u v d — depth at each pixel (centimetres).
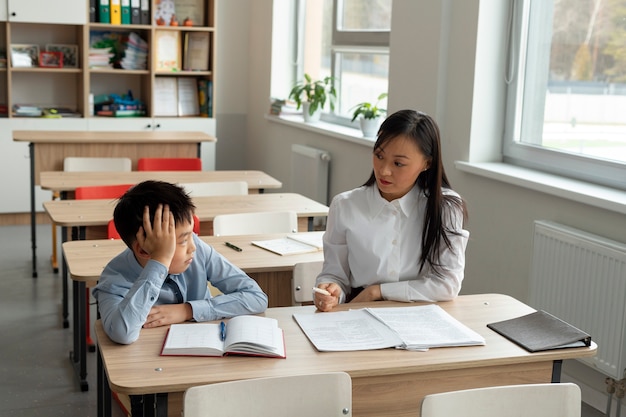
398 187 237
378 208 248
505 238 390
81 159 503
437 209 240
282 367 192
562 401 178
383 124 237
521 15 401
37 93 695
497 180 393
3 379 355
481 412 173
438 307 238
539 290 350
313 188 607
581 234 326
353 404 201
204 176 484
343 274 255
